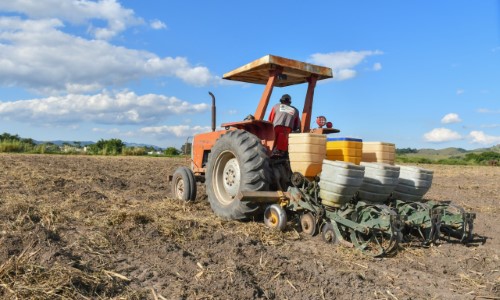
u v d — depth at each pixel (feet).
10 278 9.75
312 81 20.15
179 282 10.68
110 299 9.53
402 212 16.12
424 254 14.43
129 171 39.86
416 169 17.29
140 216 16.44
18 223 14.10
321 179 15.53
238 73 20.51
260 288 10.62
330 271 12.19
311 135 16.51
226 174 19.02
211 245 14.01
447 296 10.85
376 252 14.19
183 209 20.27
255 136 17.71
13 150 70.33
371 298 10.41
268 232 16.15
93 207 19.02
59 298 9.25
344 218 14.73
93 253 12.38
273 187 18.79
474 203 28.73
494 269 13.15
